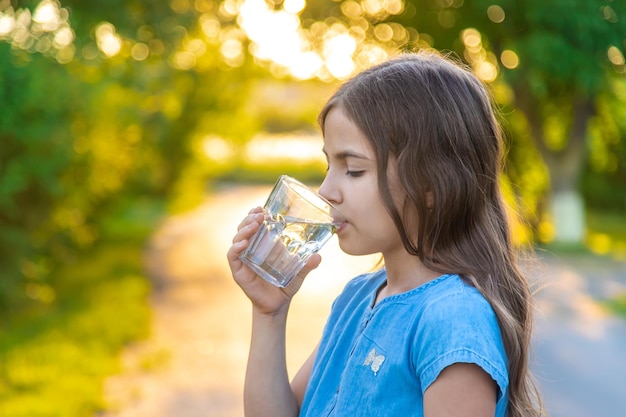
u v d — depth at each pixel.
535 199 14.73
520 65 12.23
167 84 15.48
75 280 10.84
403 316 1.55
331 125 1.63
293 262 1.80
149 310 9.09
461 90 1.63
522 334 1.57
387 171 1.58
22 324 8.07
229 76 20.80
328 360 1.77
